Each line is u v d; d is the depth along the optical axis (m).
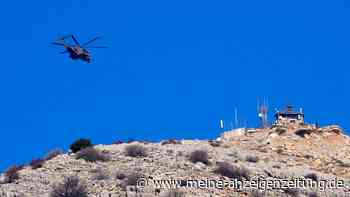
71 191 146.75
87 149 168.12
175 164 164.25
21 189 151.12
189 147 181.88
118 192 148.00
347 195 163.88
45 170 161.12
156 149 175.00
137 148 171.00
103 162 165.88
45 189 150.75
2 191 150.00
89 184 151.50
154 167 161.62
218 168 162.62
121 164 163.88
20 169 163.12
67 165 163.38
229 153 182.12
